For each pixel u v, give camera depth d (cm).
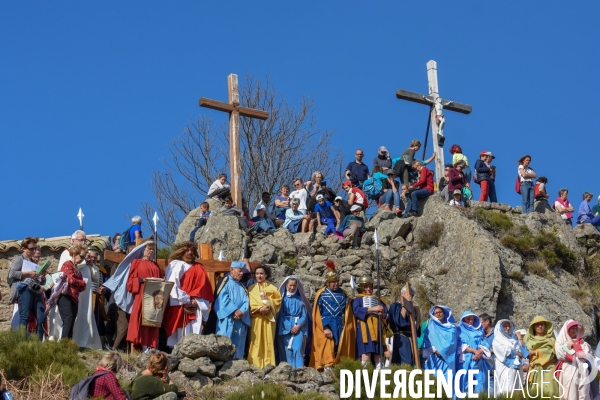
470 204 2523
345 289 2275
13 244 2056
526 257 2386
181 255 1806
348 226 2462
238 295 1775
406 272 2353
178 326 1755
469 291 2217
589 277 2481
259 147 3934
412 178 2639
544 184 2633
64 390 1466
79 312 1722
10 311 2006
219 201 2561
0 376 1315
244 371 1644
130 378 1585
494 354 1723
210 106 2639
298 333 1806
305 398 1509
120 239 2331
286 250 2386
